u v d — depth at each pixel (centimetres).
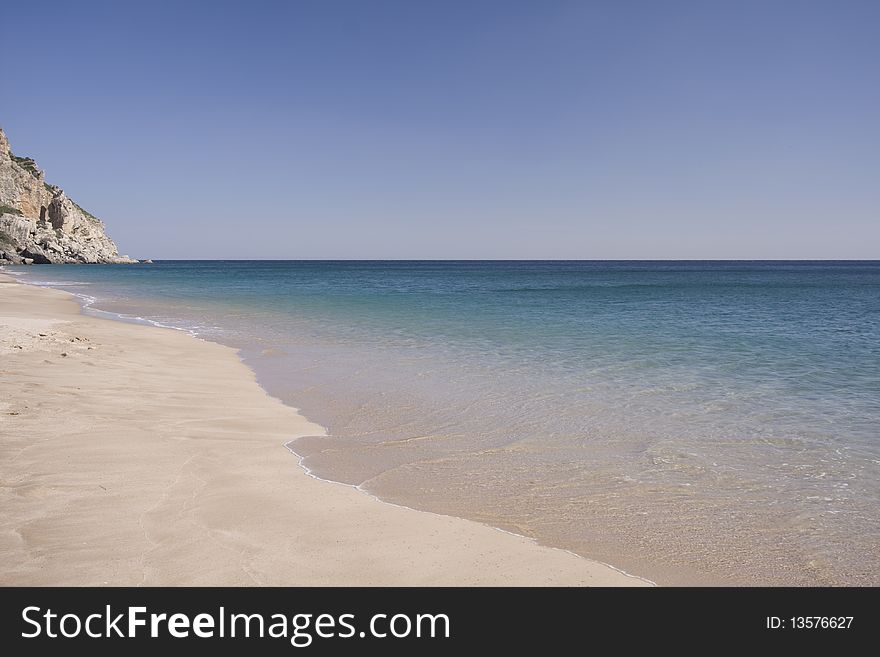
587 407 1035
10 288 4234
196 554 481
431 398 1105
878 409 1014
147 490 609
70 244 13775
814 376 1310
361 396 1120
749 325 2392
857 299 4306
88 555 471
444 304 3541
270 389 1178
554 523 581
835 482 688
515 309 3188
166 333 2008
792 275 11406
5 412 852
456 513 601
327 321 2495
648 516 598
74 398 967
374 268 16875
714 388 1185
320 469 722
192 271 11394
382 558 492
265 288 5422
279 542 511
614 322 2492
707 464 749
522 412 1003
